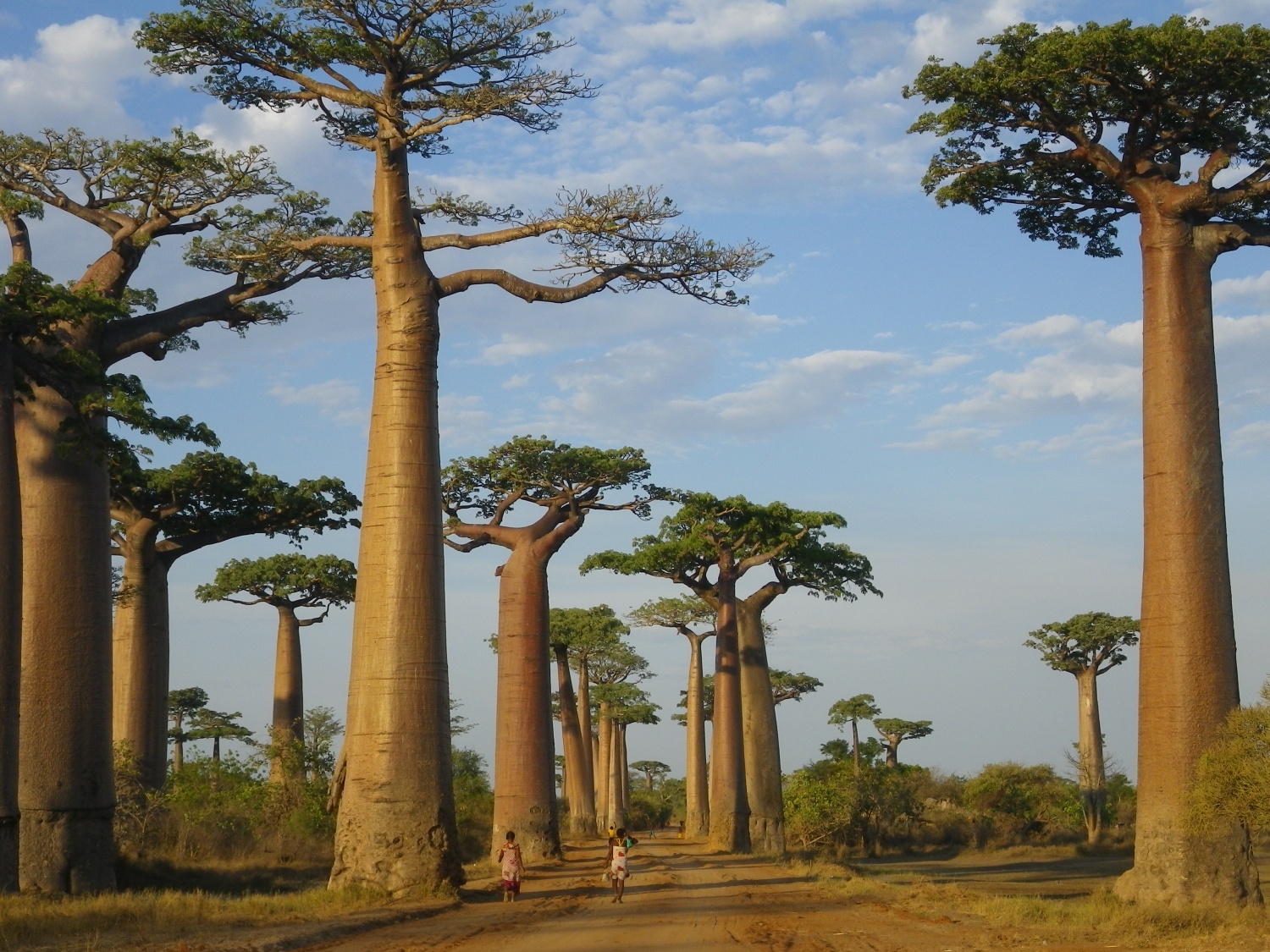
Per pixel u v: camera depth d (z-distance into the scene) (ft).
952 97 66.13
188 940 42.06
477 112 65.92
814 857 124.57
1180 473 61.31
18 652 58.39
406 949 41.42
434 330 67.26
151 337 74.95
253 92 69.41
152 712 111.24
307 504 117.39
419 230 68.44
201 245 74.49
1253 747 54.54
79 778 67.77
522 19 64.64
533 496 107.55
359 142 68.23
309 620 151.43
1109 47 59.41
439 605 64.64
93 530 70.13
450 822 63.00
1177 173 66.59
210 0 64.34
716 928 47.91
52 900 57.16
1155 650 60.54
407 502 64.39
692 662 176.65
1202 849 57.47
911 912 55.06
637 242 69.26
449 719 64.34
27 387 61.67
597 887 74.28
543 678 103.14
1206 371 62.49
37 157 73.36
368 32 64.59
